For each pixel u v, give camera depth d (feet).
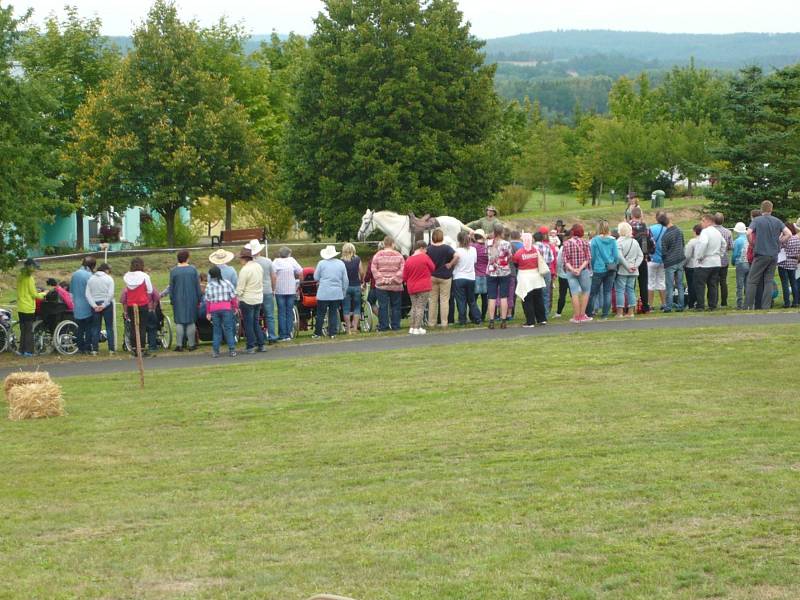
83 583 25.64
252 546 27.94
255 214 205.57
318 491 33.32
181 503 33.04
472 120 179.32
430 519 29.30
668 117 301.63
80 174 186.50
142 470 37.70
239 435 42.55
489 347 62.03
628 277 73.51
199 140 188.44
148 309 70.03
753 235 75.25
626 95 312.91
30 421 47.24
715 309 76.54
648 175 257.96
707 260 75.82
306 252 176.35
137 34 191.31
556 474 33.09
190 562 26.84
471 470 34.50
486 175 176.55
